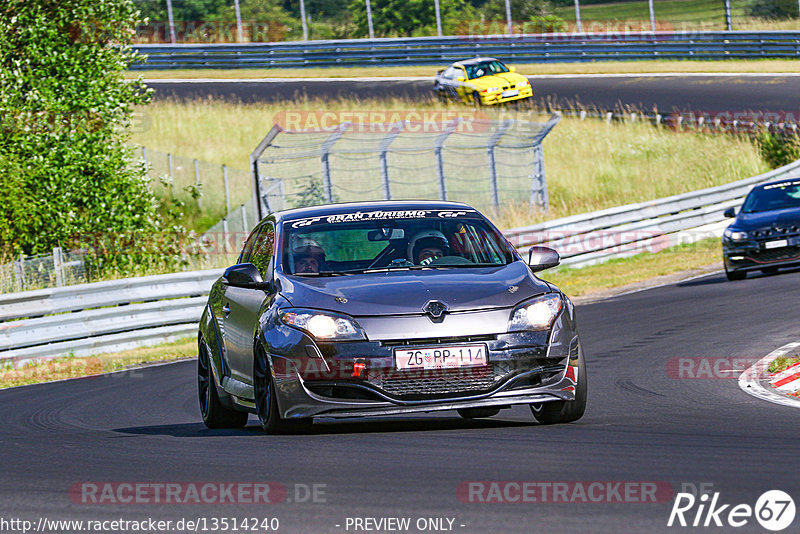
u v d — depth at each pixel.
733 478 19.41
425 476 20.77
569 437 24.88
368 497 19.19
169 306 64.44
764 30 173.62
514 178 107.88
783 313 52.03
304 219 30.70
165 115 136.38
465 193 105.94
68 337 59.34
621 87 151.50
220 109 140.00
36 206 80.94
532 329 25.97
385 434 26.72
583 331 53.22
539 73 165.00
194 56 172.75
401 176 107.94
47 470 24.39
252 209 99.56
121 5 88.69
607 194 116.94
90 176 84.75
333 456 23.50
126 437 29.84
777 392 32.38
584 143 128.25
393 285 26.61
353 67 172.00
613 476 19.98
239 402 29.97
